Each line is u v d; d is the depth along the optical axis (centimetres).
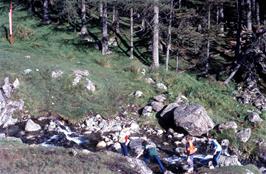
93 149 2458
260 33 3588
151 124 2831
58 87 3117
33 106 2966
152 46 3884
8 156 1712
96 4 4431
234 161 2205
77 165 1678
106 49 3953
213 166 2177
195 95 3222
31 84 3108
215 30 4134
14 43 4081
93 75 3331
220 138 2658
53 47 4012
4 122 2795
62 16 4619
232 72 3572
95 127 2786
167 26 4009
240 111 3064
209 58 4000
